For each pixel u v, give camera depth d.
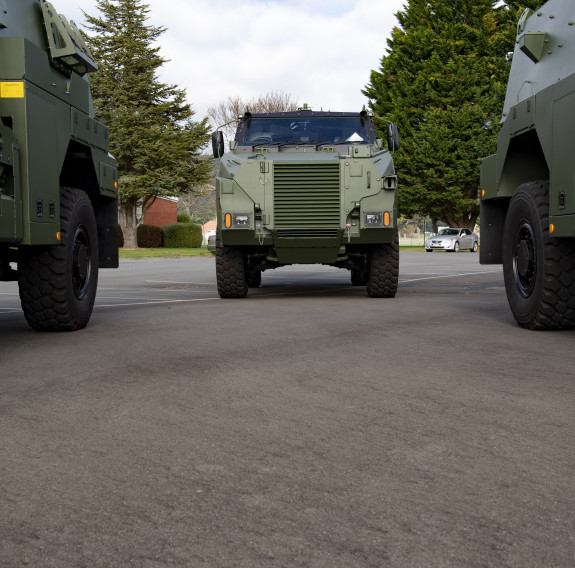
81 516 2.12
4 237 4.58
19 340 5.54
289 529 2.03
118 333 5.92
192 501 2.24
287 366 4.43
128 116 43.06
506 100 6.70
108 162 6.80
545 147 5.62
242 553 1.88
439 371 4.27
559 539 1.97
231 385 3.89
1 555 1.88
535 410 3.34
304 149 9.70
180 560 1.85
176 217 58.44
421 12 43.50
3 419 3.20
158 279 13.88
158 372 4.26
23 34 5.04
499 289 10.89
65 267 5.83
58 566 1.82
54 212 5.38
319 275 15.36
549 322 5.88
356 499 2.25
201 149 46.66
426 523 2.07
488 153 39.69
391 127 9.53
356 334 5.81
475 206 41.53
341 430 3.02
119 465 2.58
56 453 2.71
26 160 4.87
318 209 8.84
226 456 2.68
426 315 7.18
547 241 5.75
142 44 44.75
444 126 40.16
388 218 8.83
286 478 2.44
